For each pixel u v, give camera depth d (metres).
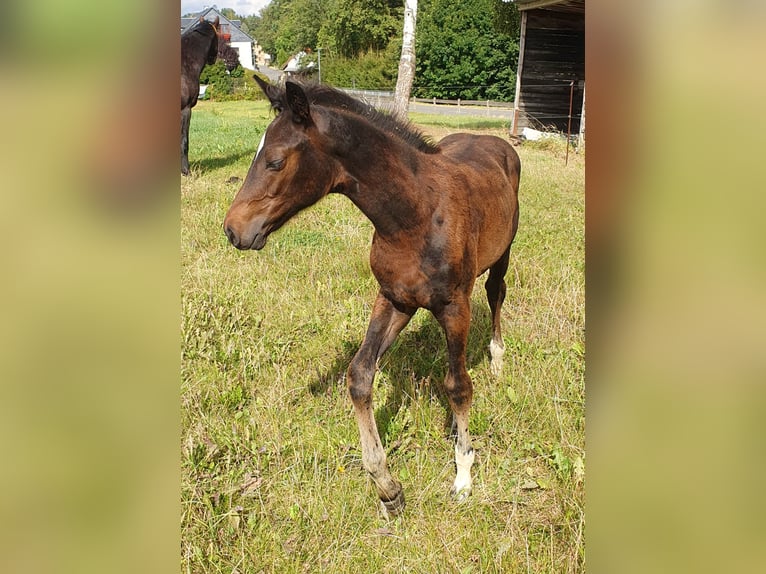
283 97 2.31
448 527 2.53
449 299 2.57
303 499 2.62
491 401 3.28
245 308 4.14
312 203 2.36
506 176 3.41
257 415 3.11
